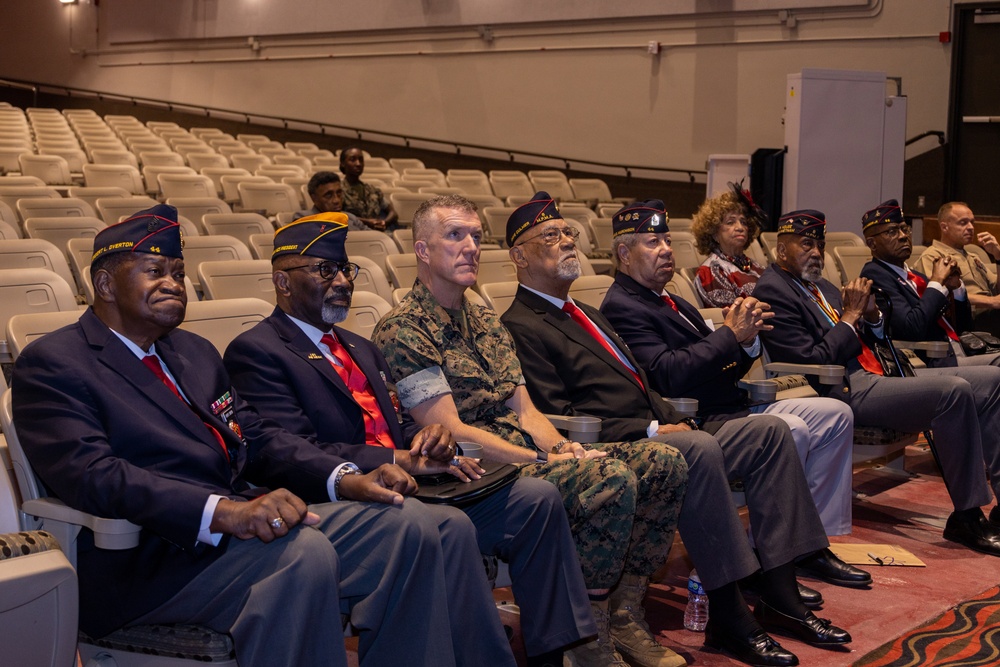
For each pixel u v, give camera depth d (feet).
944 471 11.92
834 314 12.84
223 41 48.85
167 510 5.98
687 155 36.14
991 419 12.21
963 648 8.77
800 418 10.78
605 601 7.97
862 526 12.71
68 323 7.50
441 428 7.27
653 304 11.05
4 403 6.52
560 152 39.27
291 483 7.05
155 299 6.58
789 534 9.12
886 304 13.20
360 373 8.09
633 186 37.52
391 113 43.80
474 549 6.74
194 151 35.09
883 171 26.94
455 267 8.73
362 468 7.22
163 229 6.63
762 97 34.32
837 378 11.68
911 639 8.99
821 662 8.42
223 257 13.73
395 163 38.34
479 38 40.83
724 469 8.70
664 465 8.21
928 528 12.63
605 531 7.79
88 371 6.44
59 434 6.16
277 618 5.87
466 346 8.89
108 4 52.85
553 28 38.81
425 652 6.35
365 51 44.24
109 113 53.52
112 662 6.48
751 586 10.02
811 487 11.10
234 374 7.64
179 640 6.17
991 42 29.94
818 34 33.01
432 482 7.18
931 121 31.45
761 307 10.42
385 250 15.78
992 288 18.67
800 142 25.89
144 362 6.84
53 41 55.47
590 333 10.04
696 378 10.30
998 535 11.69
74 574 5.40
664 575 10.96
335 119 45.55
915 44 31.42
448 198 8.91
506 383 9.00
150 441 6.50
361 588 6.51
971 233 18.66
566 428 8.83
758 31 34.17
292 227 7.88
